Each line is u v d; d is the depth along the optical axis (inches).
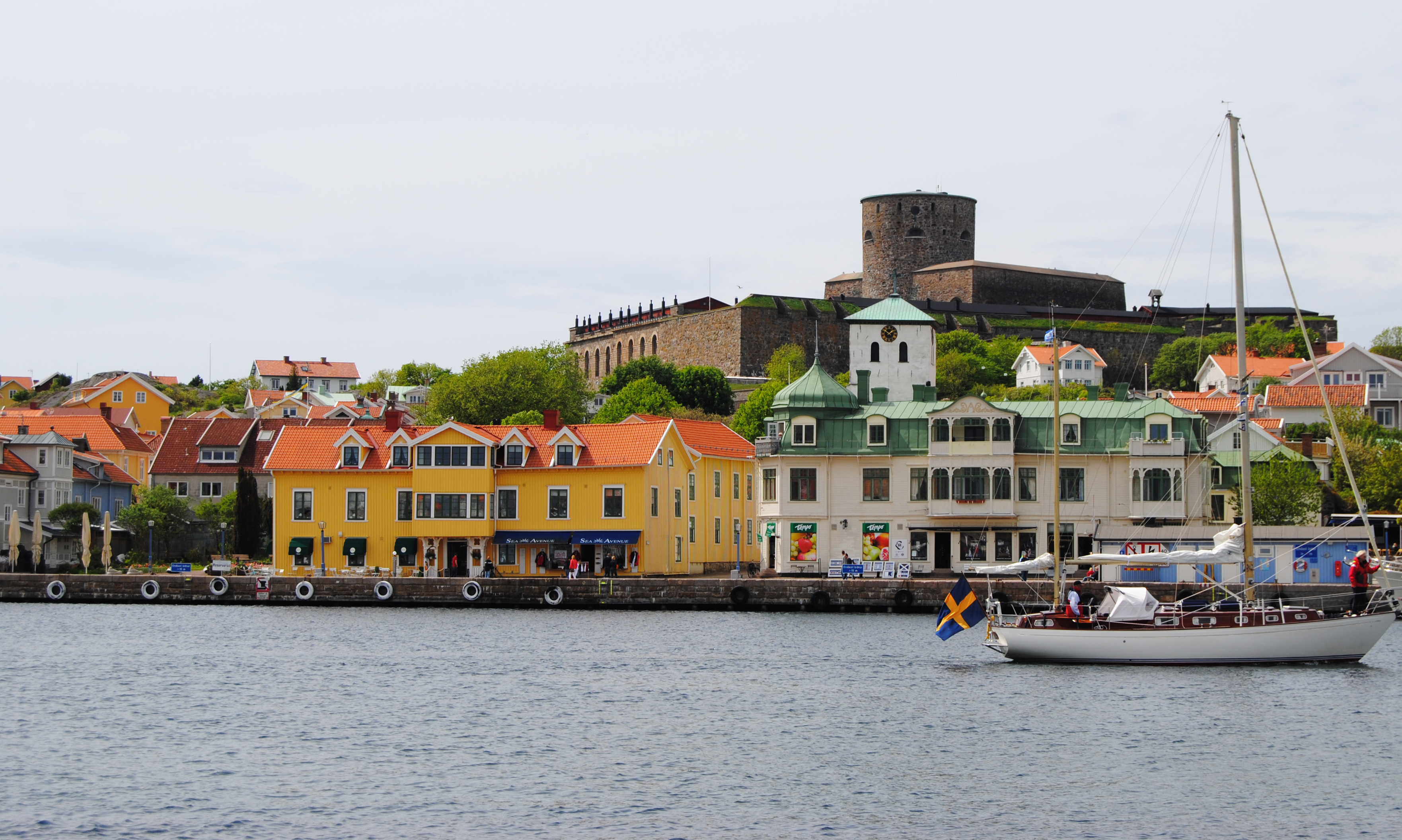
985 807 2235.5
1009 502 5300.2
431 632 4210.1
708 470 6053.2
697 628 4328.3
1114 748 2623.0
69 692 3164.4
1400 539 5703.7
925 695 3144.7
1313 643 3481.8
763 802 2258.9
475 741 2677.2
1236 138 3853.3
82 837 2069.4
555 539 5393.7
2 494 6412.4
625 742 2677.2
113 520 7322.8
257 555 6417.3
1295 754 2573.8
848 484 5447.8
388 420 5718.5
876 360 6815.9
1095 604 4488.2
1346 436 6825.8
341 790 2320.4
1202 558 3604.8
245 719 2869.1
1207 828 2137.1
